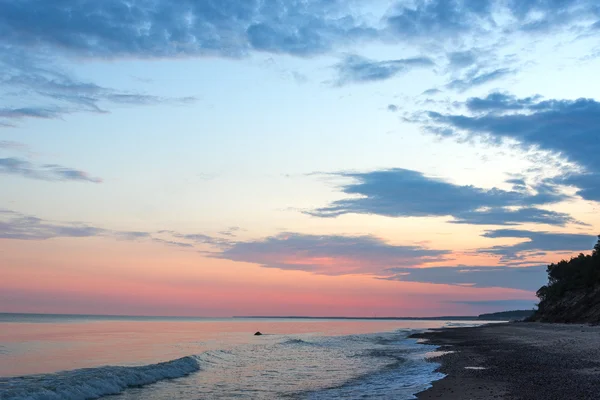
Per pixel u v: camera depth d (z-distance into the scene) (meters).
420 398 17.67
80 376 23.06
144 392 21.17
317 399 18.55
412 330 105.88
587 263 101.31
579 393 16.66
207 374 27.66
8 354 39.19
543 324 89.94
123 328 105.38
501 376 22.48
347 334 88.06
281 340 65.62
